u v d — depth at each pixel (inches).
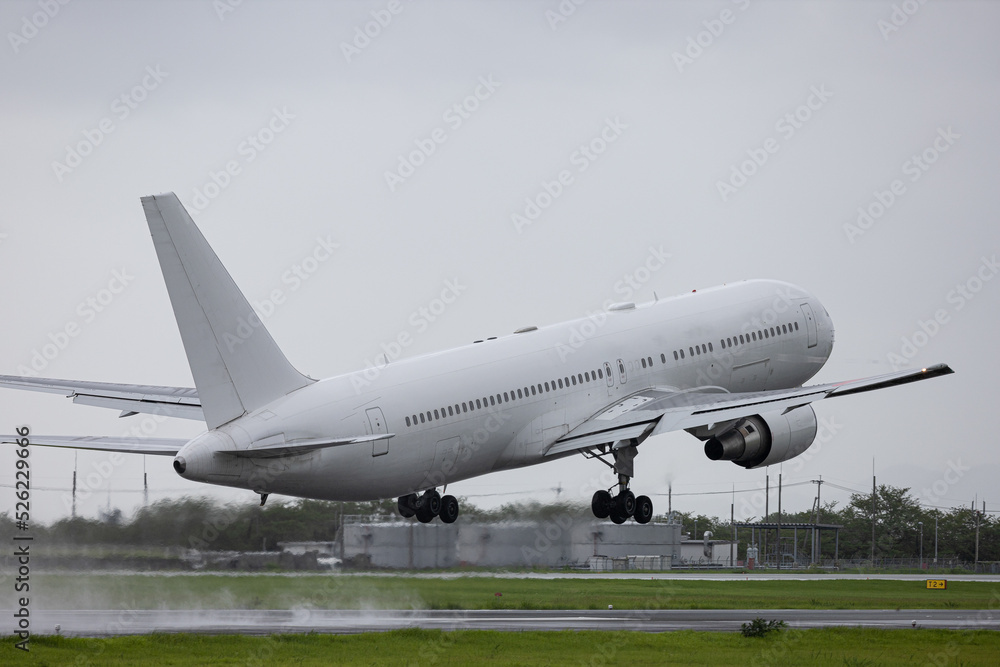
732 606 2674.7
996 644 1950.1
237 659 1603.1
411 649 1712.6
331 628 1994.3
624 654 1715.1
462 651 1705.2
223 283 1973.4
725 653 1749.5
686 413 2486.5
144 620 2082.9
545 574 3112.7
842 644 1888.5
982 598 3184.1
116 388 2399.1
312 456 2062.0
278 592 2453.2
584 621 2193.7
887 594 3270.2
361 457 2133.4
